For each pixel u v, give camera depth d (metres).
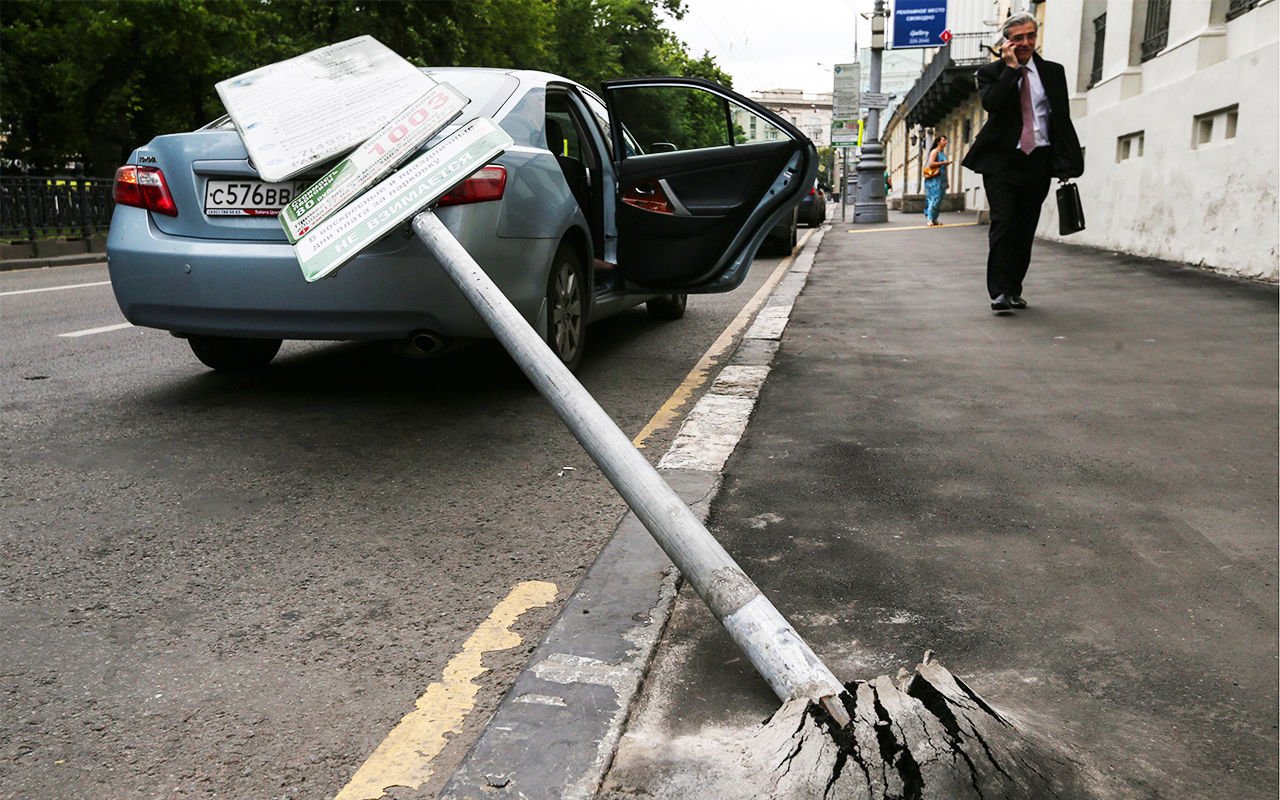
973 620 2.21
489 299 2.55
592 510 3.06
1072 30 13.84
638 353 5.82
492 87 4.52
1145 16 11.22
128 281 4.00
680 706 1.86
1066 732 1.75
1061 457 3.41
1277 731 1.77
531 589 2.48
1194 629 2.16
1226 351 5.21
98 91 26.67
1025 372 4.82
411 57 29.67
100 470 3.46
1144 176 10.55
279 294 3.82
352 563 2.65
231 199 3.90
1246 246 8.24
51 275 12.62
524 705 1.85
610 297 5.30
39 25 25.59
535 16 34.00
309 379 4.93
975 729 1.55
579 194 5.09
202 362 5.12
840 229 20.72
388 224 2.79
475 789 1.60
